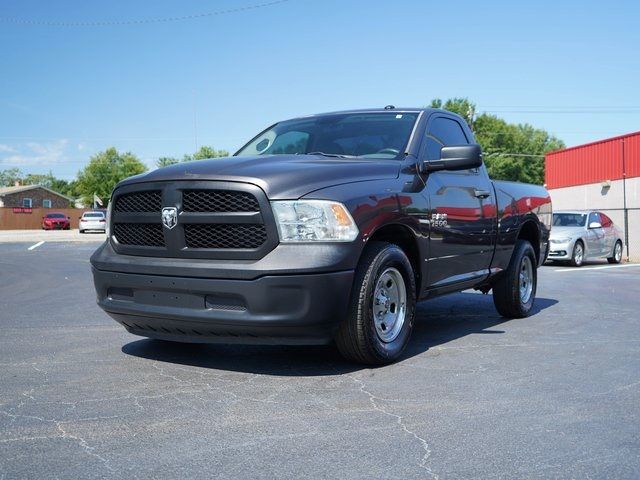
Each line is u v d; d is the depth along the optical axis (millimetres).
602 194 29297
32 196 85625
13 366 4465
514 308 6664
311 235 4016
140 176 4527
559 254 16531
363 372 4324
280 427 3217
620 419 3379
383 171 4711
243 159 4578
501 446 2979
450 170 5121
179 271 4156
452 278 5527
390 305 4617
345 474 2656
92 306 7621
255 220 4020
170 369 4379
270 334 4043
